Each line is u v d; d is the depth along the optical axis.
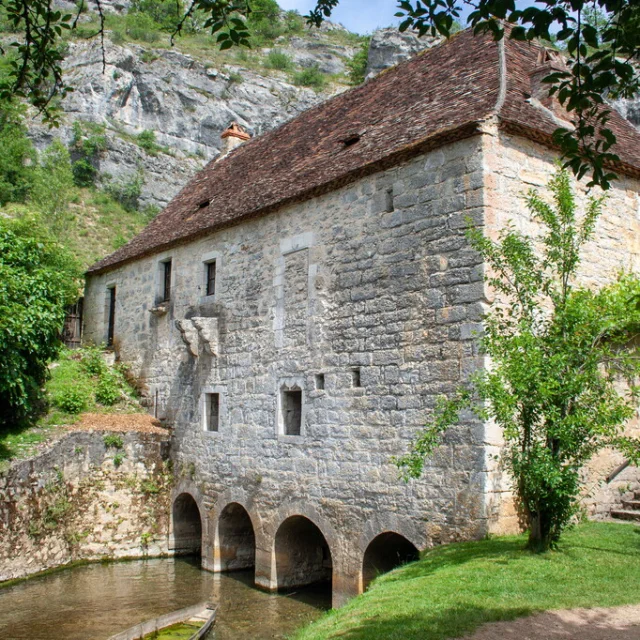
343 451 11.22
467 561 7.84
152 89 46.69
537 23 4.48
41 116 41.09
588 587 6.63
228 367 14.44
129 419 16.67
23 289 14.47
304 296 12.45
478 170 9.67
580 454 7.47
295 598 12.38
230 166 19.09
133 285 18.91
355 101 15.45
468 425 9.27
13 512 13.65
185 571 14.49
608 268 11.19
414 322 10.28
